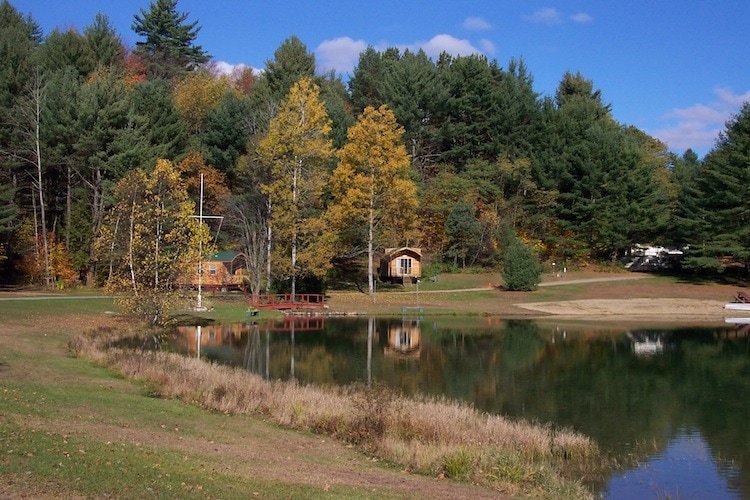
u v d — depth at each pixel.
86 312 40.84
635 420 22.88
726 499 15.69
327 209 61.16
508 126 82.12
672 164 103.00
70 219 57.16
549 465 16.94
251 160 59.12
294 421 18.78
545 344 40.16
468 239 74.50
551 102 86.81
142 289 37.03
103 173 57.25
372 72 91.25
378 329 45.53
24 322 35.06
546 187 79.50
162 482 10.69
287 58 84.06
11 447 11.11
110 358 25.70
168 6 94.44
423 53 94.12
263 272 56.47
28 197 60.44
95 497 9.34
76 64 68.81
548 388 27.75
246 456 14.26
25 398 16.58
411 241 74.44
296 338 40.25
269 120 61.25
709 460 18.64
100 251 43.38
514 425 20.02
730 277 73.44
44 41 76.06
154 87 65.44
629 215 79.00
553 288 66.56
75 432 13.51
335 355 34.47
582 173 79.50
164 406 18.78
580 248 80.19
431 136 82.00
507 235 74.50
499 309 57.19
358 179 57.53
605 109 95.00
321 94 82.50
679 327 49.16
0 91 56.97
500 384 28.33
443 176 78.12
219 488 11.02
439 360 33.81
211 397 20.05
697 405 25.17
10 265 57.34
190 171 63.16
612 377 30.31
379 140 58.28
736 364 34.03
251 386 21.64
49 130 55.66
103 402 18.03
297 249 56.00
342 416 18.78
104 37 74.19
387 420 18.23
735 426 22.20
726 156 71.56
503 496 13.42
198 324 44.88
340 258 68.50
